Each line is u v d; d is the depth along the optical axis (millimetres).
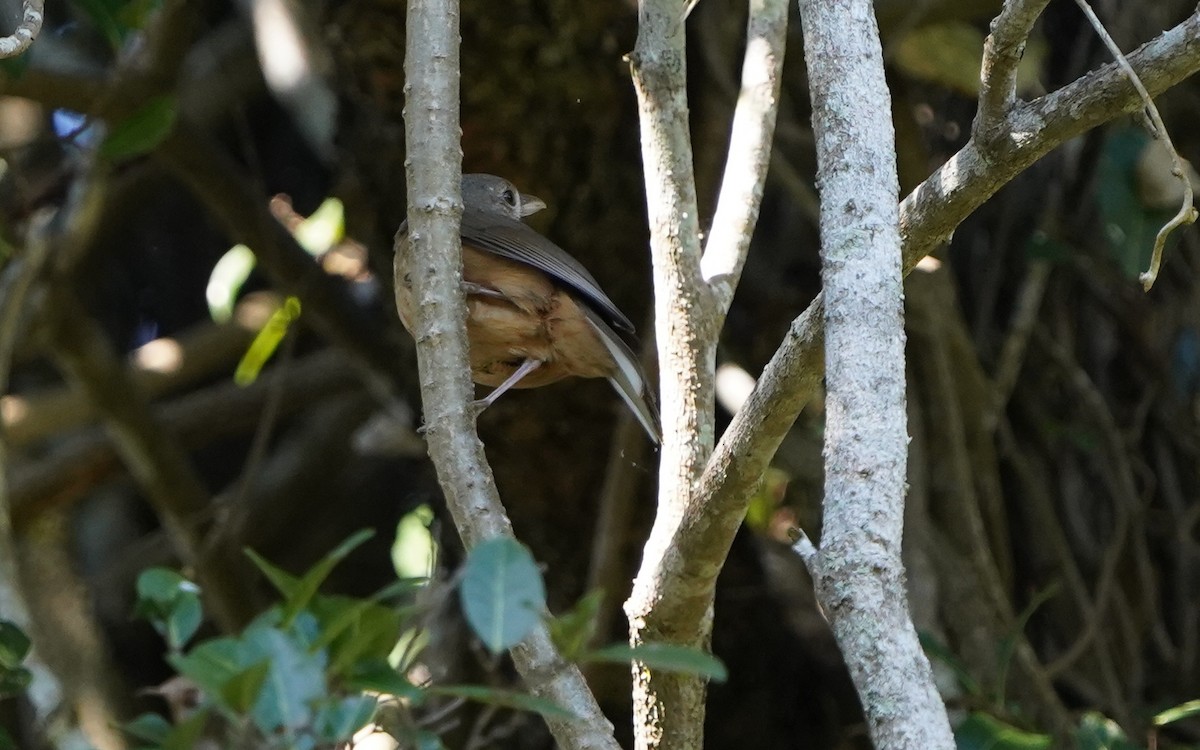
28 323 11602
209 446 16469
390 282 10977
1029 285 12109
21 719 11172
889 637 4059
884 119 5004
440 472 5566
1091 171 12180
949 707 9750
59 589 12180
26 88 10828
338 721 4363
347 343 12234
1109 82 5074
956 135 12320
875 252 4715
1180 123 11992
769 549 11703
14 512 12273
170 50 11188
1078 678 11695
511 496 10898
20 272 11102
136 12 9602
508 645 4273
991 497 11641
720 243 6578
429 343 5691
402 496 15273
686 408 6191
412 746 5250
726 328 11953
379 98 9969
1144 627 12023
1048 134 5141
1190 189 5301
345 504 15227
